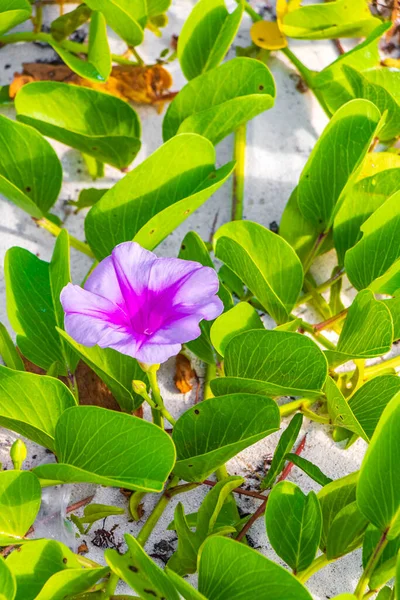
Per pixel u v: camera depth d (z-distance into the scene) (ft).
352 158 1.49
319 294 1.60
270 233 1.44
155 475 1.27
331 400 1.42
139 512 1.45
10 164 1.54
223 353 1.43
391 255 1.48
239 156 1.69
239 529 1.44
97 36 1.61
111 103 1.60
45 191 1.57
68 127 1.62
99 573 1.30
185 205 1.39
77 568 1.31
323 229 1.58
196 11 1.63
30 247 1.64
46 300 1.46
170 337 1.21
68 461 1.34
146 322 1.24
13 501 1.31
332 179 1.52
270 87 1.56
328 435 1.53
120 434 1.28
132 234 1.49
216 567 1.22
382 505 1.27
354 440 1.51
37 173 1.55
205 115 1.52
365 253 1.49
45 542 1.29
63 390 1.33
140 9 1.68
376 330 1.38
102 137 1.55
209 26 1.65
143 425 1.26
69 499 1.46
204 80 1.57
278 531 1.31
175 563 1.37
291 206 1.60
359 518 1.32
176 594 1.21
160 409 1.35
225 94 1.58
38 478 1.33
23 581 1.30
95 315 1.23
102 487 1.47
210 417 1.35
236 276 1.57
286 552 1.32
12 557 1.28
